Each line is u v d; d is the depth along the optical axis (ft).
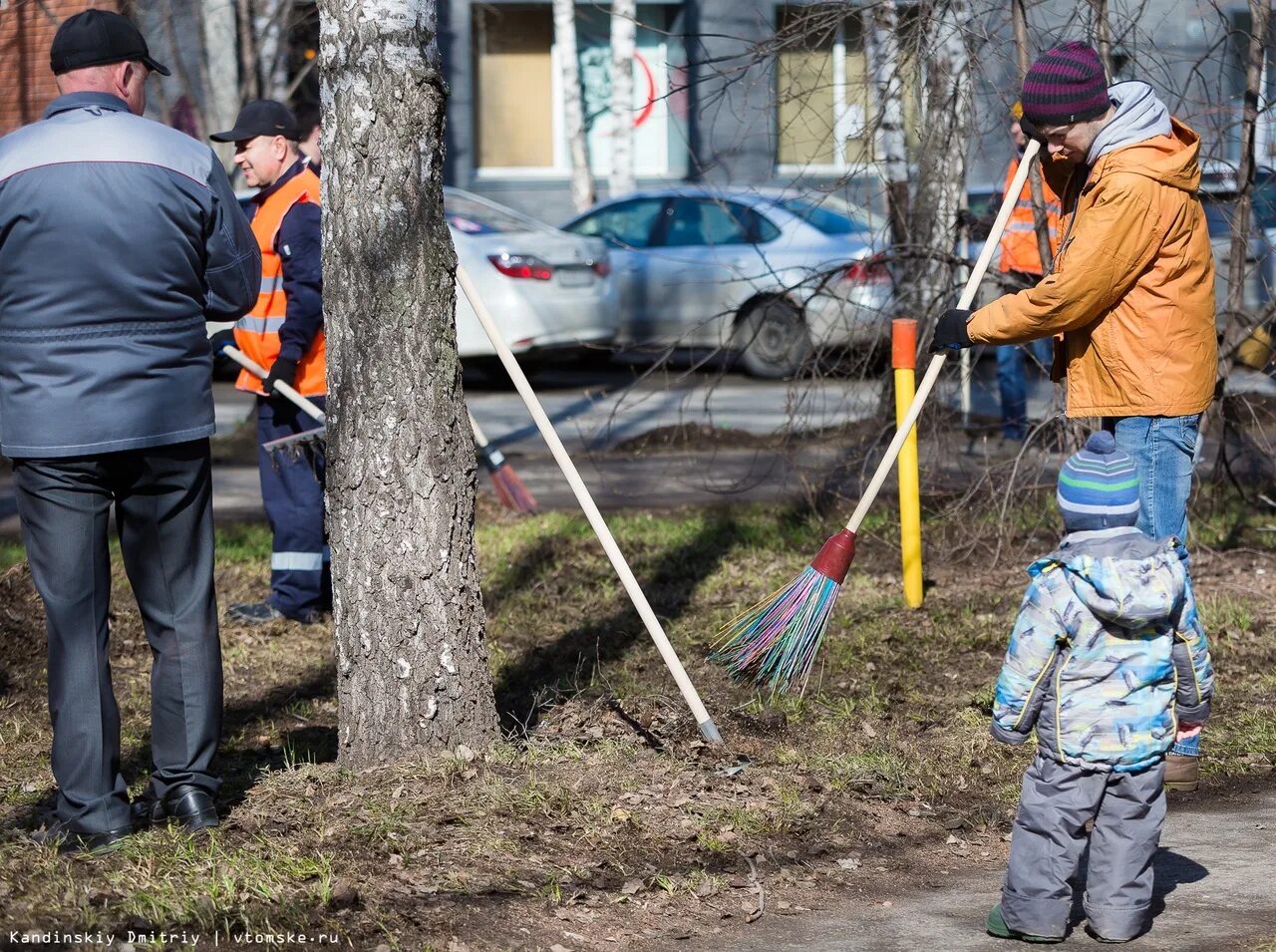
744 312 54.65
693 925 14.90
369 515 18.02
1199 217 18.47
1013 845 14.43
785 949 14.34
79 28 15.75
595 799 17.47
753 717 21.33
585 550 31.81
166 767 16.49
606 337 56.13
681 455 43.70
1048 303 18.29
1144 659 13.84
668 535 32.86
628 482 39.75
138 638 26.08
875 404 33.63
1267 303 29.32
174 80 58.70
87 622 15.67
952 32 27.99
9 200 15.05
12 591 25.98
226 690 23.62
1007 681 14.16
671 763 18.92
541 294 53.98
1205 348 18.69
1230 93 29.19
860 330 32.14
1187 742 18.66
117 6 53.83
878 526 32.78
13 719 21.89
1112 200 17.90
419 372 17.90
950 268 30.78
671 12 81.76
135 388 15.34
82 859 15.42
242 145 26.03
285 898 14.48
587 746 19.53
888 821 17.94
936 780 19.29
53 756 15.87
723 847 16.75
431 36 17.87
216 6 56.80
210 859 15.33
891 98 29.40
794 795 18.24
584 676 23.56
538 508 36.11
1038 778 14.30
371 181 17.62
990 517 31.37
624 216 58.95
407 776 17.70
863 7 28.50
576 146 73.15
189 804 16.38
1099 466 13.97
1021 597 27.84
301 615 27.14
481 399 55.06
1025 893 14.28
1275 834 17.34
